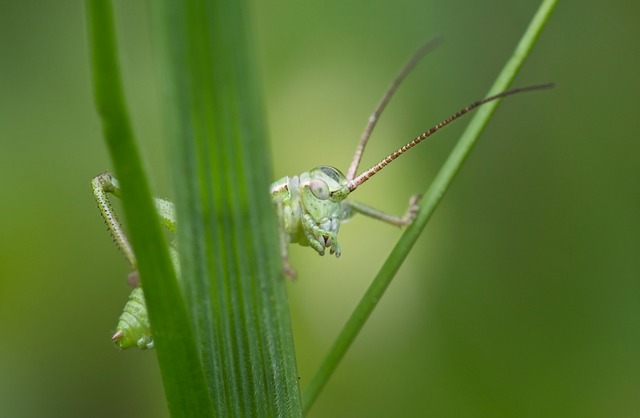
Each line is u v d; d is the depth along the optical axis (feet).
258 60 0.28
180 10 0.27
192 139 0.28
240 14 0.27
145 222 0.28
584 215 0.40
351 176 0.35
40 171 0.39
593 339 0.39
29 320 0.39
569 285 0.40
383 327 0.40
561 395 0.39
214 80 0.28
